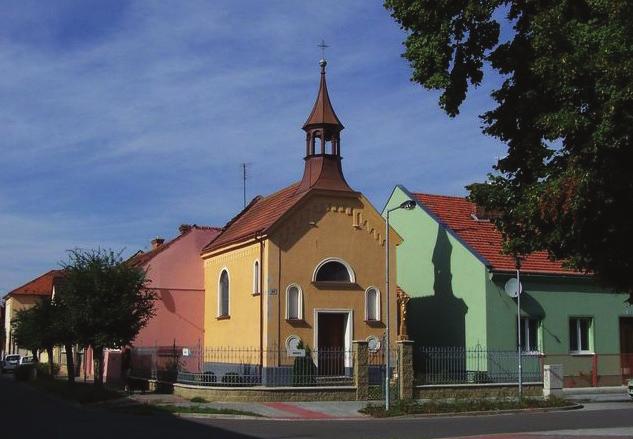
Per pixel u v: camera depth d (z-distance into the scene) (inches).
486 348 1164.5
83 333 1150.3
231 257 1298.0
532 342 1218.6
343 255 1178.0
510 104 441.1
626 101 351.9
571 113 370.9
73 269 1162.6
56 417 864.9
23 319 1716.3
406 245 1387.8
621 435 628.1
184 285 1491.1
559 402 957.8
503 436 637.3
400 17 456.4
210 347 1384.1
